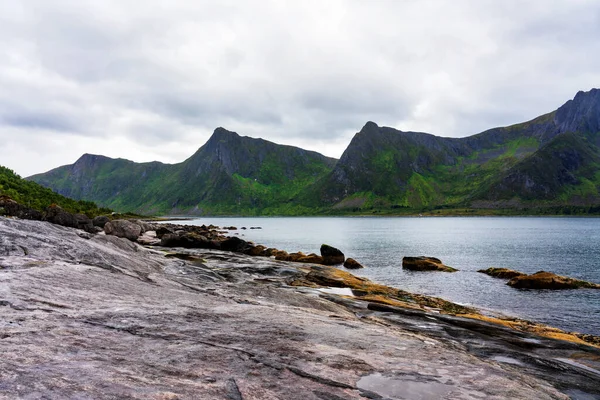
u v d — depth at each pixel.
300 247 87.94
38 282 10.62
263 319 10.45
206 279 23.69
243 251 58.81
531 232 147.62
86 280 12.20
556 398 7.36
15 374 4.87
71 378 5.06
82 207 145.12
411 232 154.75
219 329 8.88
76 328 7.52
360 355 8.12
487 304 30.84
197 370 6.18
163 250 51.94
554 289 37.03
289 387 6.00
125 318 8.76
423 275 45.66
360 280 33.53
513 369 9.66
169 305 10.95
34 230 19.34
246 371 6.42
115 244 26.81
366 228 194.75
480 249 81.88
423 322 16.84
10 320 7.33
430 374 7.38
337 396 5.88
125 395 4.81
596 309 29.41
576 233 138.12
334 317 13.73
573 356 12.87
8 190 103.31
